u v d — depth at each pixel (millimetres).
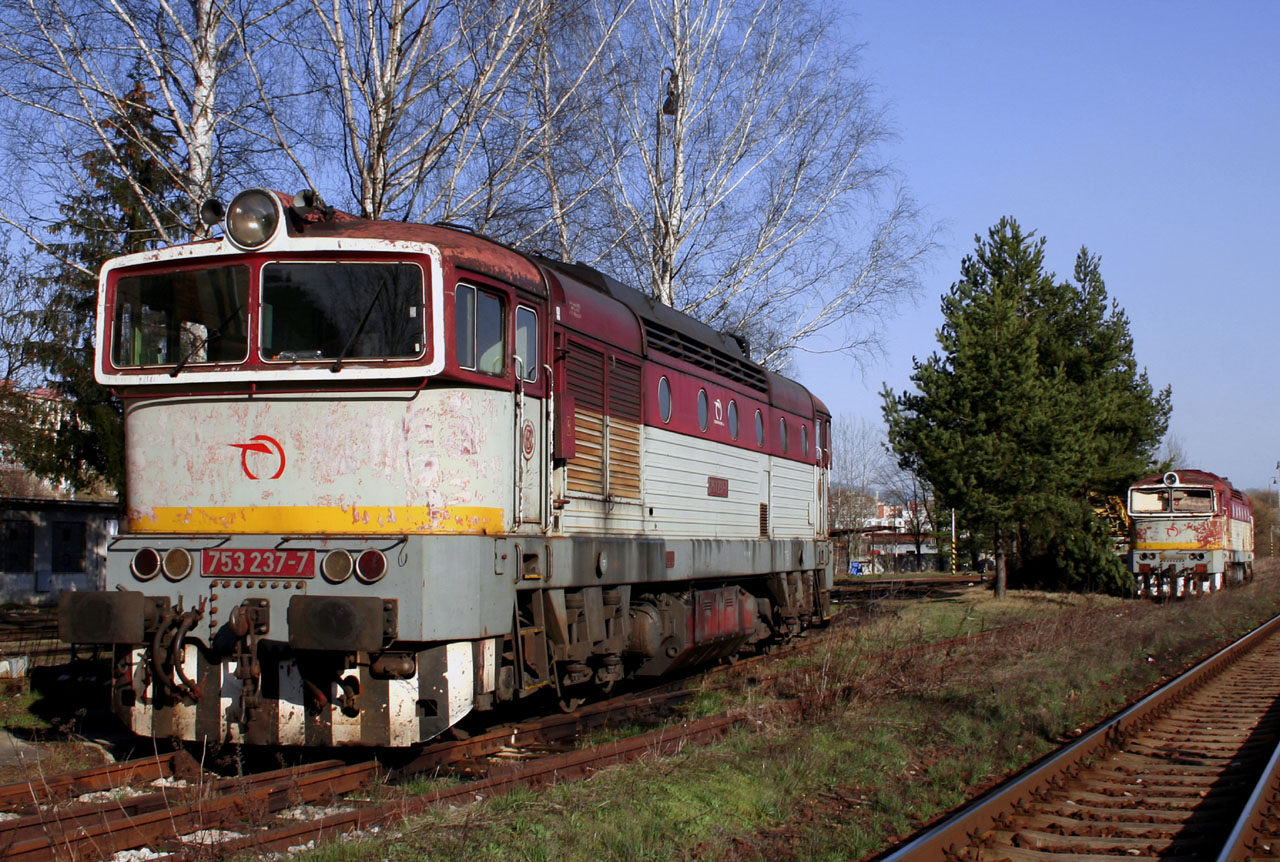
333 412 7684
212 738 7656
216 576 7625
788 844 6516
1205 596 29047
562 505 9094
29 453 21688
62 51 13117
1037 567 33062
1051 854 6512
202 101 13445
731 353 14016
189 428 7953
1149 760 9492
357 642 6988
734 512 13750
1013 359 27000
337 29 13812
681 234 20094
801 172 20469
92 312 20469
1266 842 6793
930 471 27984
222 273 7988
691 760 8031
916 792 7801
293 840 5977
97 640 7559
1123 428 32375
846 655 13102
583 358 9766
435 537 7336
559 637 8922
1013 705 10953
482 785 7020
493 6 14508
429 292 7613
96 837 5812
